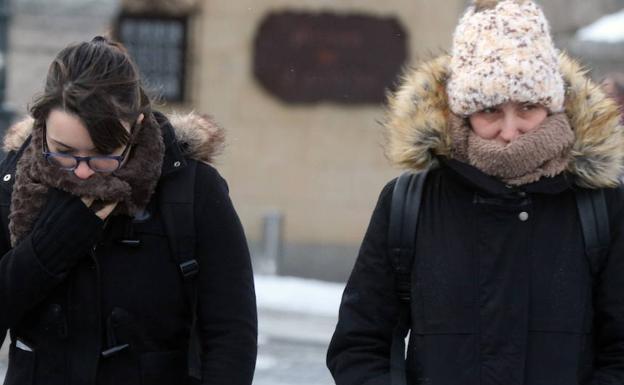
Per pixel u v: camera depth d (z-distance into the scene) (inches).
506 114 273.7
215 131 296.0
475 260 278.2
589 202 278.1
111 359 282.8
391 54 1418.6
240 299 288.2
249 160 1428.4
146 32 1405.0
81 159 269.4
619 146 275.6
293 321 969.5
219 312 287.3
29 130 292.5
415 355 282.5
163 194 285.4
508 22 273.0
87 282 281.7
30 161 277.9
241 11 1414.9
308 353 858.1
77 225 273.0
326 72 1422.2
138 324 283.6
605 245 275.6
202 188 288.7
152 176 278.1
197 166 291.0
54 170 271.3
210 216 287.4
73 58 265.7
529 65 269.0
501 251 276.5
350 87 1422.2
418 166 284.4
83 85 261.1
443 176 286.0
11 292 275.0
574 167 274.8
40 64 1135.0
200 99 1414.9
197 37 1411.2
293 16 1416.1
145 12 1398.9
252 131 1425.9
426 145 280.7
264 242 1224.2
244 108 1423.5
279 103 1424.7
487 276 276.2
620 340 274.8
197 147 291.7
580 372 274.1
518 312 273.6
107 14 1144.8
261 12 1414.9
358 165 1433.3
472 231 279.7
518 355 271.7
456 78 276.5
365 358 287.9
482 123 277.1
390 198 289.1
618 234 276.5
